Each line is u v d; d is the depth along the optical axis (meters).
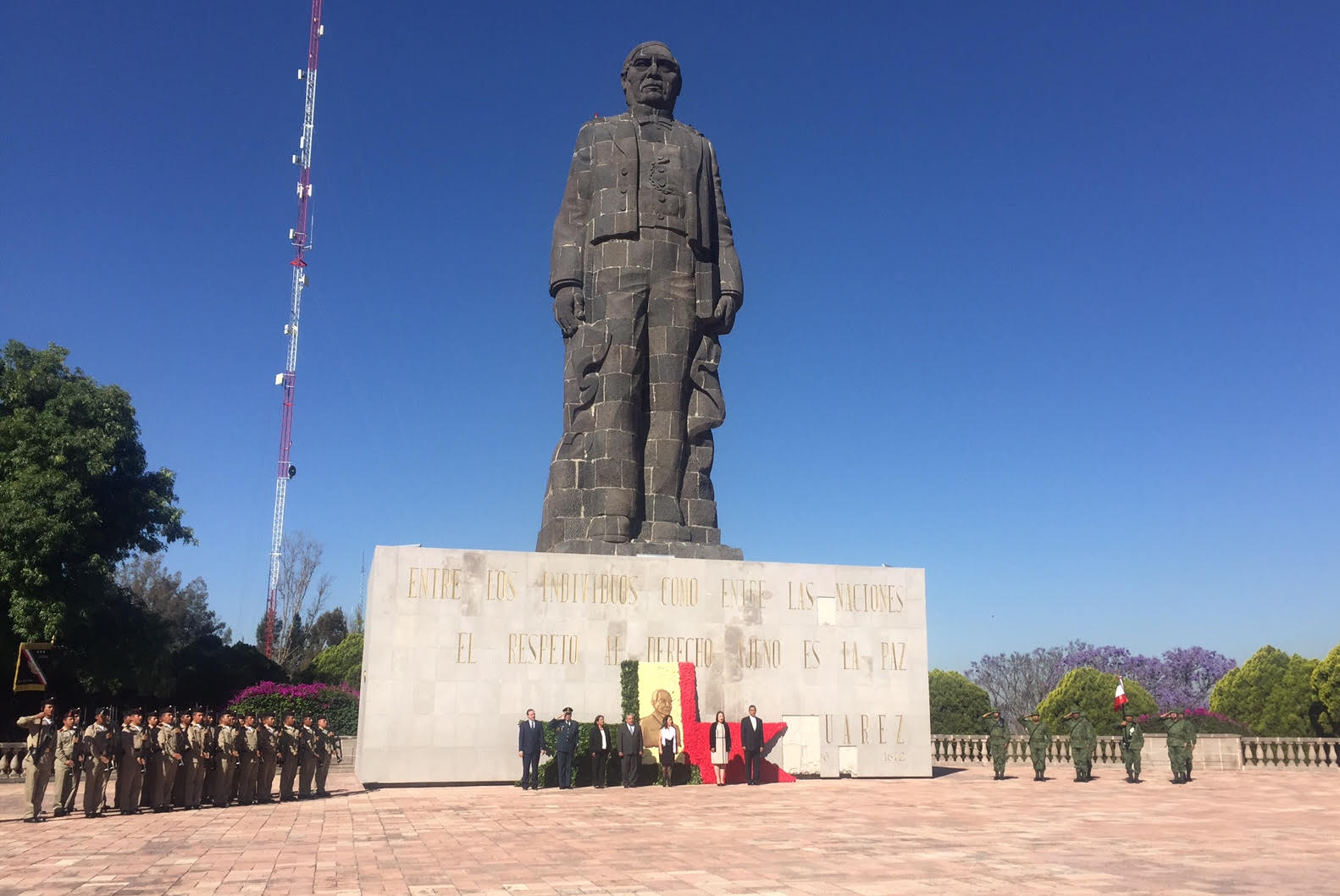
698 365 29.66
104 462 32.19
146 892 10.48
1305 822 16.61
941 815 17.67
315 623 79.19
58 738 17.89
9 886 10.90
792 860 12.48
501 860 12.52
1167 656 83.88
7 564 29.53
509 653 24.31
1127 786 24.00
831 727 26.12
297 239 73.94
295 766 20.75
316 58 72.88
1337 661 43.72
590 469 28.41
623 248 29.14
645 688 24.48
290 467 74.88
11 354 33.53
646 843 13.96
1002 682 90.81
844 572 27.02
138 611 35.56
